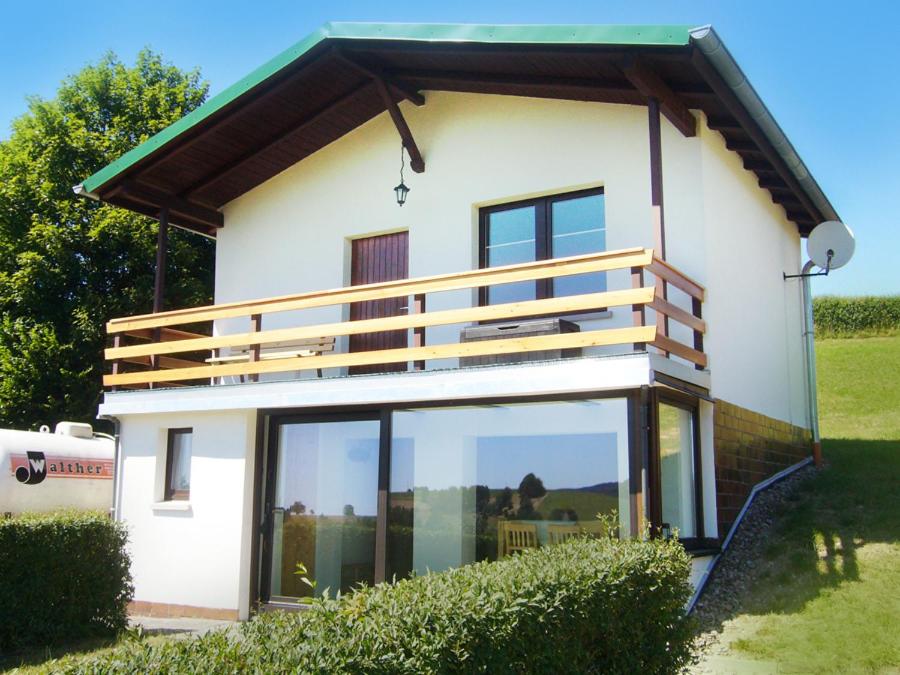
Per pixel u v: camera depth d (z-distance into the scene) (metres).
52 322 22.69
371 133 12.43
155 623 10.01
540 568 4.90
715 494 9.13
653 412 8.00
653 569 5.80
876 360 20.55
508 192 11.05
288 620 3.71
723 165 10.52
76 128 23.88
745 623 7.58
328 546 9.87
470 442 8.96
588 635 4.99
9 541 8.24
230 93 10.95
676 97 9.27
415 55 10.38
